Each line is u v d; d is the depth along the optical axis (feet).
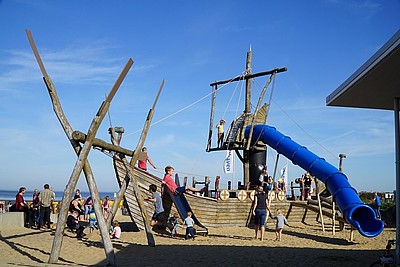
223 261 33.12
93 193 31.91
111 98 32.19
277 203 67.92
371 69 26.76
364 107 36.68
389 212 77.00
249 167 73.31
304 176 76.64
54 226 61.00
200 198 58.65
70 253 36.73
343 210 47.47
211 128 76.33
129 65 31.60
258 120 73.77
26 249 38.58
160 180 55.36
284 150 65.51
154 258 34.47
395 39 23.31
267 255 35.99
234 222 62.49
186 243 44.09
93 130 31.81
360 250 40.32
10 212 58.90
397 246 30.32
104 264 31.86
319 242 47.32
